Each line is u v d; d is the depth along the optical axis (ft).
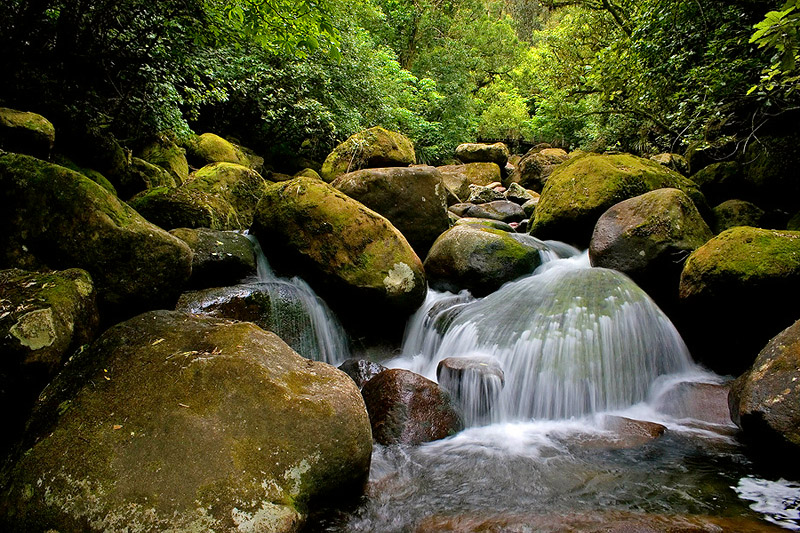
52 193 9.52
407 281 15.67
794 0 7.33
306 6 11.82
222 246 15.20
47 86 15.78
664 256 15.06
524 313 14.88
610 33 35.42
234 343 8.49
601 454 10.00
